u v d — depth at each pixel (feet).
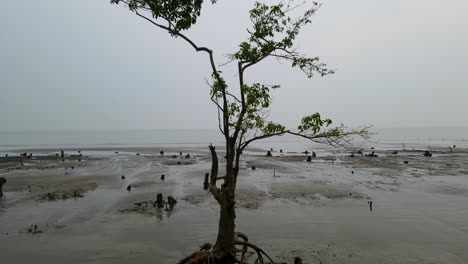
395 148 333.42
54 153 280.72
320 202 95.30
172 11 28.94
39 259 56.34
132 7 29.58
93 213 83.97
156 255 58.13
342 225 73.77
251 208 88.38
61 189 113.80
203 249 36.88
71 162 201.46
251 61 32.14
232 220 31.96
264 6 31.24
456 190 110.93
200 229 71.56
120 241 64.64
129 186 112.68
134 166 182.50
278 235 67.62
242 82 31.55
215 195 31.65
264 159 223.30
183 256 57.93
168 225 74.33
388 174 148.77
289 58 32.35
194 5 29.09
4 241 64.34
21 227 72.74
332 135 27.04
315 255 57.41
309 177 141.79
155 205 90.84
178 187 118.42
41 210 86.58
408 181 129.49
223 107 30.89
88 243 63.52
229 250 31.65
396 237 65.87
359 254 57.82
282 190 112.57
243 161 209.56
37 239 65.46
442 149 308.60
